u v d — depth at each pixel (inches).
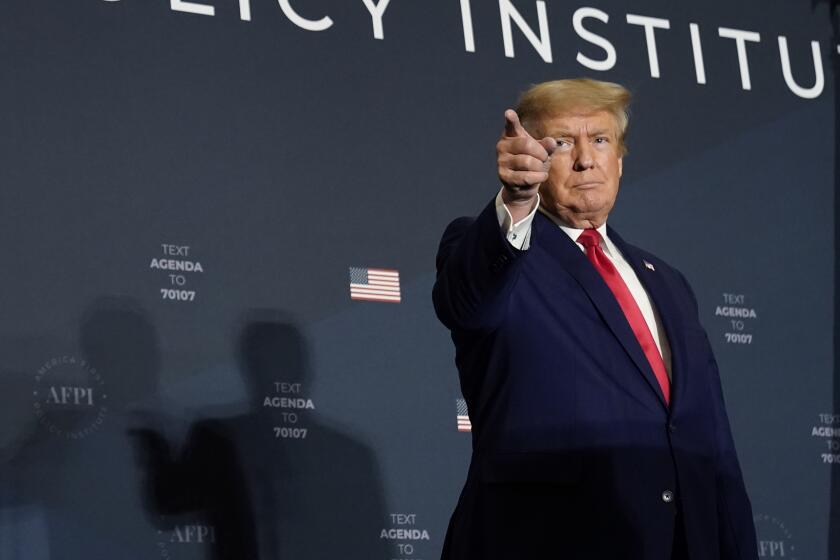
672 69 244.8
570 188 154.2
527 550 136.4
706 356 151.3
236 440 199.8
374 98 223.3
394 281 216.2
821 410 237.1
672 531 138.2
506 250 132.0
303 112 217.8
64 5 207.0
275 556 197.9
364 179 218.8
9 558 184.2
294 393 205.2
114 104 205.9
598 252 153.6
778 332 238.1
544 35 238.2
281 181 213.2
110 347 196.1
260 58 217.3
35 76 202.4
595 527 136.6
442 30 231.3
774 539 228.4
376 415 209.3
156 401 196.9
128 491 191.9
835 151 251.6
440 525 209.2
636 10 245.8
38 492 187.6
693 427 143.3
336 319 210.8
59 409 191.2
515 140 128.4
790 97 251.1
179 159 207.6
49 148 200.2
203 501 195.6
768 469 231.0
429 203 222.4
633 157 237.5
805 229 245.3
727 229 239.9
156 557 191.3
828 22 257.8
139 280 200.2
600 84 158.2
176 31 212.8
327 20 223.5
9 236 194.7
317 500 202.2
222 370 201.6
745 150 245.0
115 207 201.8
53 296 195.0
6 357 190.5
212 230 206.7
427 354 215.0
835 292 244.4
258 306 206.2
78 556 187.6
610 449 138.4
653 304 153.6
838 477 235.3
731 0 252.5
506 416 140.3
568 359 141.1
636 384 142.0
